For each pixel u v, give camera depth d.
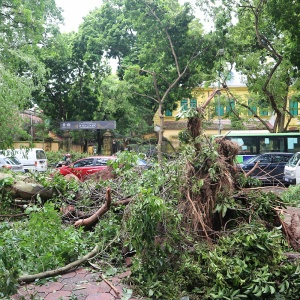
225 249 4.45
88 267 5.29
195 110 5.34
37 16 19.53
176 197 5.31
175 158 5.75
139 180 6.23
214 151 5.17
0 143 13.84
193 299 4.13
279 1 16.25
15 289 3.68
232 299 3.90
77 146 37.91
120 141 31.81
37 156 21.62
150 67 22.30
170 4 21.59
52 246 5.35
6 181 8.29
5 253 4.37
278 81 22.45
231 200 5.19
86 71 30.61
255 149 21.22
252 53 22.25
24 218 8.02
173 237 4.67
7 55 17.47
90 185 7.99
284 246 5.14
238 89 34.31
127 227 4.80
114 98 30.38
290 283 4.11
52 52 27.41
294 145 21.11
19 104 14.14
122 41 30.98
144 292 4.34
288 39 19.11
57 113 32.25
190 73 21.45
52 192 8.28
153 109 29.42
